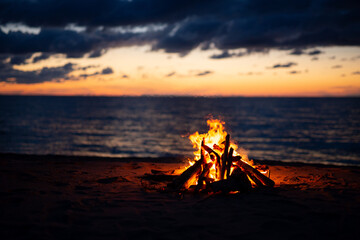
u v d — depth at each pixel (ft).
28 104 524.93
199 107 451.94
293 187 16.43
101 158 31.96
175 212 12.13
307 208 12.56
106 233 9.91
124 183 17.33
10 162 24.94
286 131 156.87
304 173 21.40
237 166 16.65
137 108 418.31
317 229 10.36
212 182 15.40
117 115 277.85
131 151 97.76
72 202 13.05
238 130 160.76
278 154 92.43
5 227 10.26
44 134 138.51
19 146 103.19
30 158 29.71
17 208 12.26
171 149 102.68
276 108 411.34
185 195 14.89
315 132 152.56
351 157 86.38
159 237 9.65
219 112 326.24
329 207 12.62
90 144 111.75
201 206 12.97
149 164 25.22
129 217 11.46
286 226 10.62
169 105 535.60
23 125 178.50
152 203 13.34
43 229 10.13
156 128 172.45
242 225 10.72
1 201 13.15
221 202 13.64
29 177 18.20
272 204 13.25
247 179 15.71
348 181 18.20
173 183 16.07
